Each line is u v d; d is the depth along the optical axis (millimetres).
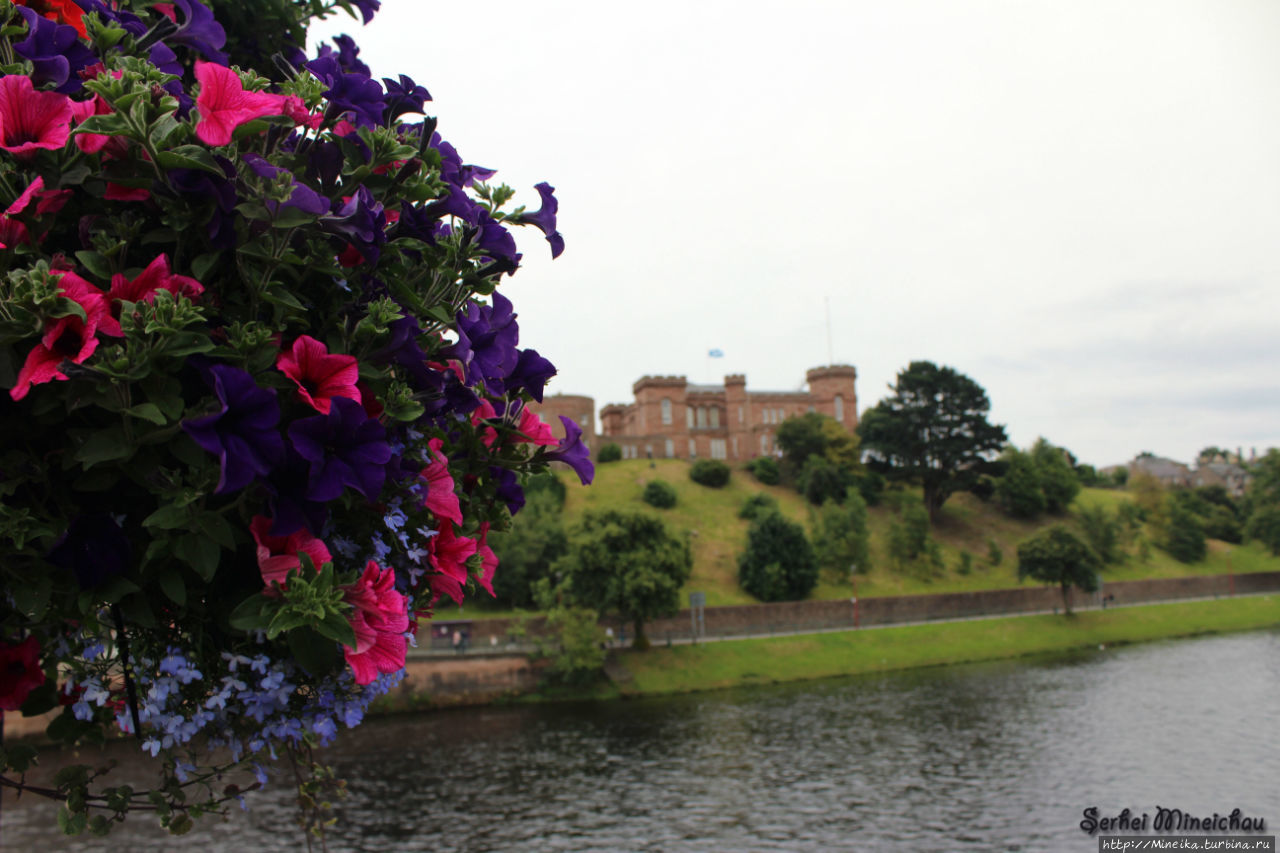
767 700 43688
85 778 2893
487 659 45469
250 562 2584
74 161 2391
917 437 87438
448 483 2986
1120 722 36375
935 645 56219
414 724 39906
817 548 69062
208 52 2982
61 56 2480
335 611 2217
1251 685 42250
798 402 116062
